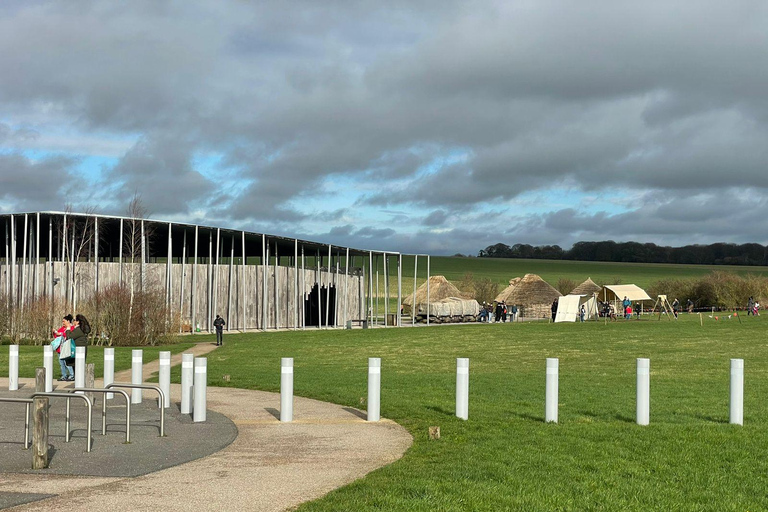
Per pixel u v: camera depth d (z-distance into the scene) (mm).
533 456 10227
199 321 47531
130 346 34312
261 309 51906
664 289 85500
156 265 45219
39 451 9656
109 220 42781
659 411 14828
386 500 7828
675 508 7879
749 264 162750
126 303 35406
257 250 62344
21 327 35375
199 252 63219
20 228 46031
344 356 30016
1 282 43312
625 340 38219
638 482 8930
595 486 8695
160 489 8492
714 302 81875
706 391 18344
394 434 12289
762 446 11086
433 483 8609
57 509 7621
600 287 75062
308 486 8648
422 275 118938
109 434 12336
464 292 85438
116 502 7898
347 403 16141
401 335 43250
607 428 12523
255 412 14984
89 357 27391
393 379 21094
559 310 62062
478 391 18172
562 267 143125
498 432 12203
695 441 11414
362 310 63469
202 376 13648
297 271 54469
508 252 179625
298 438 11953
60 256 49969
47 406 9758
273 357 29219
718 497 8375
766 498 8383
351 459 10273
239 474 9305
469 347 34719
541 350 32844
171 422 13609
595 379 21375
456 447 10938
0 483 8805
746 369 24453
